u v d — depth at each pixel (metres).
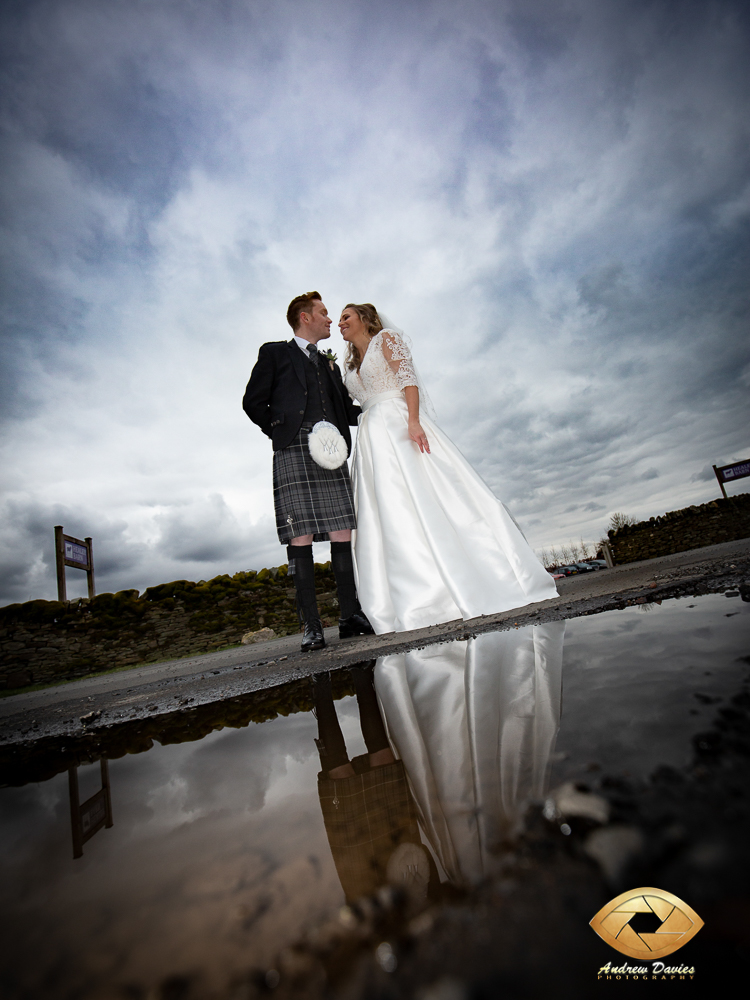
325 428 2.76
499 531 2.51
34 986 0.22
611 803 0.28
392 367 2.85
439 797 0.37
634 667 0.66
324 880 0.28
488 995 0.17
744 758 0.31
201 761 0.70
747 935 0.17
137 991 0.20
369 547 2.80
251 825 0.40
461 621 2.36
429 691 0.87
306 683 1.38
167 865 0.34
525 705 0.60
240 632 9.87
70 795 0.63
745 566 1.79
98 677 7.77
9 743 1.37
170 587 9.88
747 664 0.56
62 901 0.31
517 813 0.30
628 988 0.16
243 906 0.26
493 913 0.21
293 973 0.20
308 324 3.10
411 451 2.66
